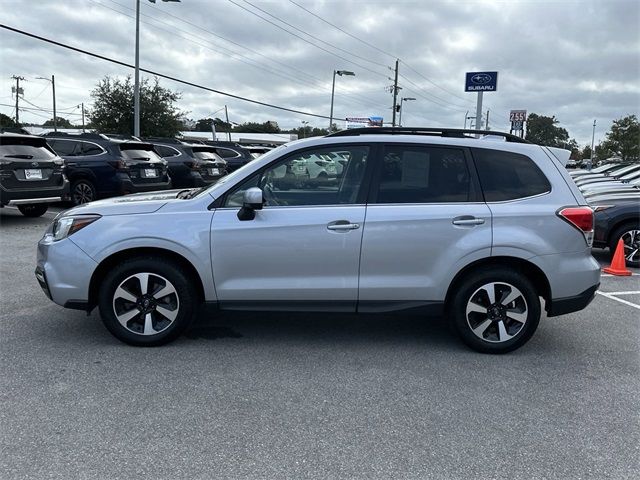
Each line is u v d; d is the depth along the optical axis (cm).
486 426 341
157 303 452
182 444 312
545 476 291
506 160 456
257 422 338
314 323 532
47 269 445
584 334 520
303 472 288
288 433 327
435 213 438
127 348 454
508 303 453
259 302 448
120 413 345
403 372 420
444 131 469
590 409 367
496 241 437
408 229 437
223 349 458
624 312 596
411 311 452
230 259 439
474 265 449
